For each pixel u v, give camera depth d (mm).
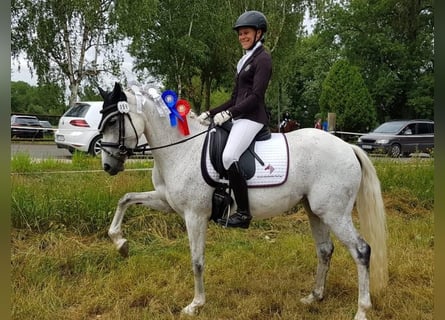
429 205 7789
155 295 4148
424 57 29750
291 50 27438
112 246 5234
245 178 3705
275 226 6488
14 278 4312
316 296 4105
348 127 27062
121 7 20078
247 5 25203
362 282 3682
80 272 4688
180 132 3826
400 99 31172
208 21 26109
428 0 29547
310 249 5328
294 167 3742
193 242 3785
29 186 6426
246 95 3783
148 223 5977
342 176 3736
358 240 3725
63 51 20641
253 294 4227
